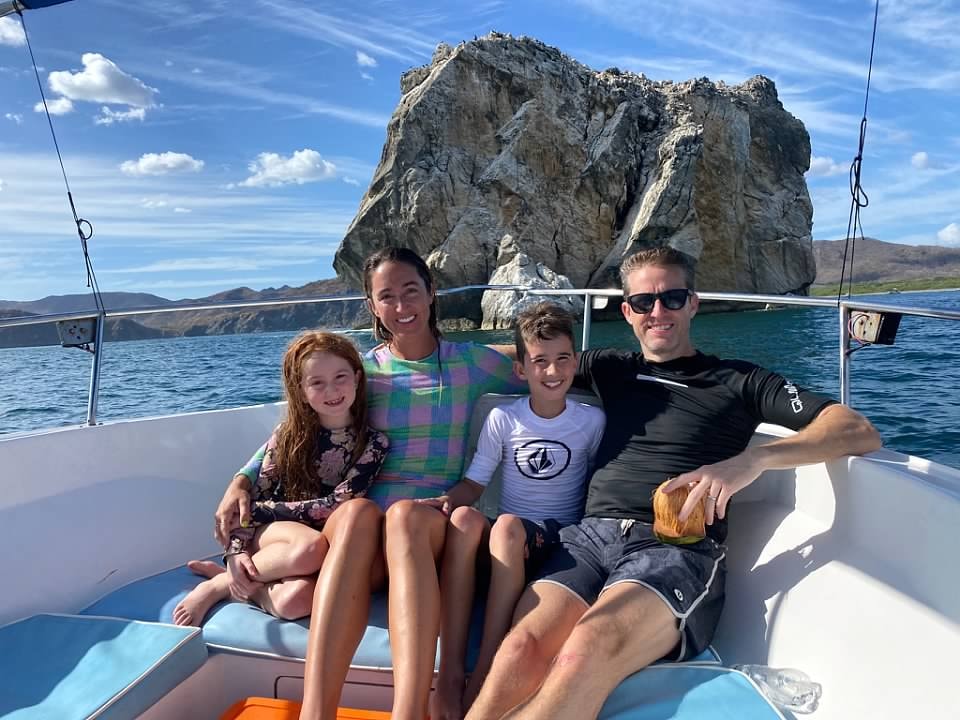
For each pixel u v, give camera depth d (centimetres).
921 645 119
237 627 151
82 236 212
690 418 177
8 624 153
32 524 183
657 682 130
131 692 125
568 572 152
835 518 162
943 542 126
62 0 198
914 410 811
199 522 220
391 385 195
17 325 194
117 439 211
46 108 202
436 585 136
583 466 192
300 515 174
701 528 152
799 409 169
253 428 241
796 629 146
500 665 124
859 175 185
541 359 184
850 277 192
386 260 194
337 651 127
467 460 227
